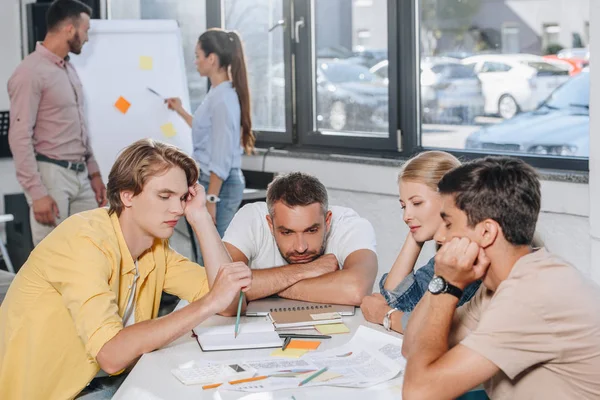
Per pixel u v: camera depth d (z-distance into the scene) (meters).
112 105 4.64
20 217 4.90
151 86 4.72
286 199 2.28
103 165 4.64
